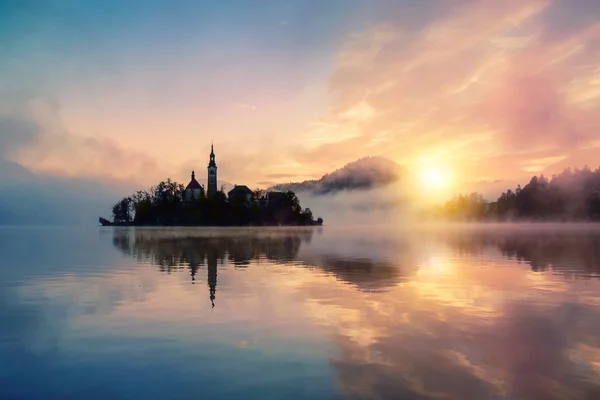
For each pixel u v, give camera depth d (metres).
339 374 11.23
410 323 16.11
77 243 71.19
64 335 14.78
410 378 10.98
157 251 51.53
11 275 29.69
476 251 49.69
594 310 18.23
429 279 27.02
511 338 14.23
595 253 45.94
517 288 23.64
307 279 27.19
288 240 78.38
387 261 38.44
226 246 60.88
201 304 19.55
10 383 10.84
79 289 23.70
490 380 10.87
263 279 27.22
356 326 15.73
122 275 29.36
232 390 10.31
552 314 17.45
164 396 10.04
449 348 13.24
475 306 19.02
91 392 10.30
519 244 62.25
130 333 14.96
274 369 11.62
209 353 12.89
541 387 10.48
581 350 13.05
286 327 15.62
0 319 16.94
